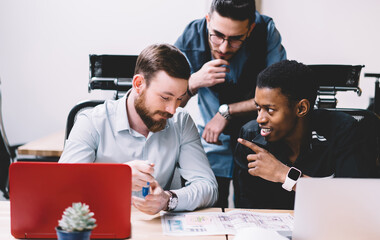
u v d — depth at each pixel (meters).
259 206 1.83
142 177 1.33
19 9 3.08
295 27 2.80
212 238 1.20
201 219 1.34
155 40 3.05
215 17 2.18
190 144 1.67
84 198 1.14
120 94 2.06
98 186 1.14
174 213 1.39
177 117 1.68
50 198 1.13
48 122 3.22
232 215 1.40
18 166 1.12
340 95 2.85
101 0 3.03
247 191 1.85
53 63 3.14
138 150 1.60
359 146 1.68
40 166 1.13
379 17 2.75
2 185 2.28
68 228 0.96
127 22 3.05
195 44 2.37
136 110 1.54
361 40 2.79
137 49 3.08
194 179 1.59
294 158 1.74
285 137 1.67
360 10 2.75
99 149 1.59
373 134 1.82
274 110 1.60
